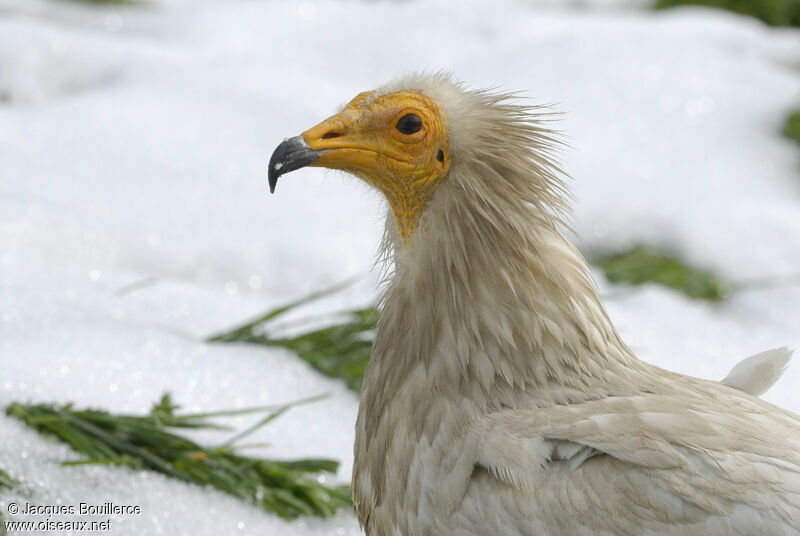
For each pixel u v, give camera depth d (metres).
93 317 10.95
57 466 8.40
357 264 13.89
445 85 6.89
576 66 18.70
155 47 19.14
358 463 7.07
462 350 6.51
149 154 15.81
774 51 19.92
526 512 5.97
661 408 6.25
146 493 8.45
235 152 16.22
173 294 12.24
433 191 6.77
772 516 5.74
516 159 6.61
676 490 5.81
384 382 6.84
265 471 8.99
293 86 17.91
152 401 9.59
